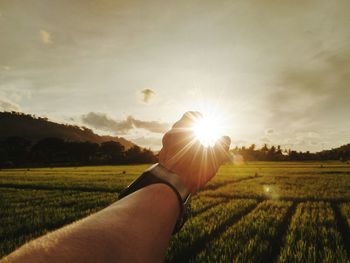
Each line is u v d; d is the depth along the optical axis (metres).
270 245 8.00
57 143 149.75
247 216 12.08
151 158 131.00
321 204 16.44
